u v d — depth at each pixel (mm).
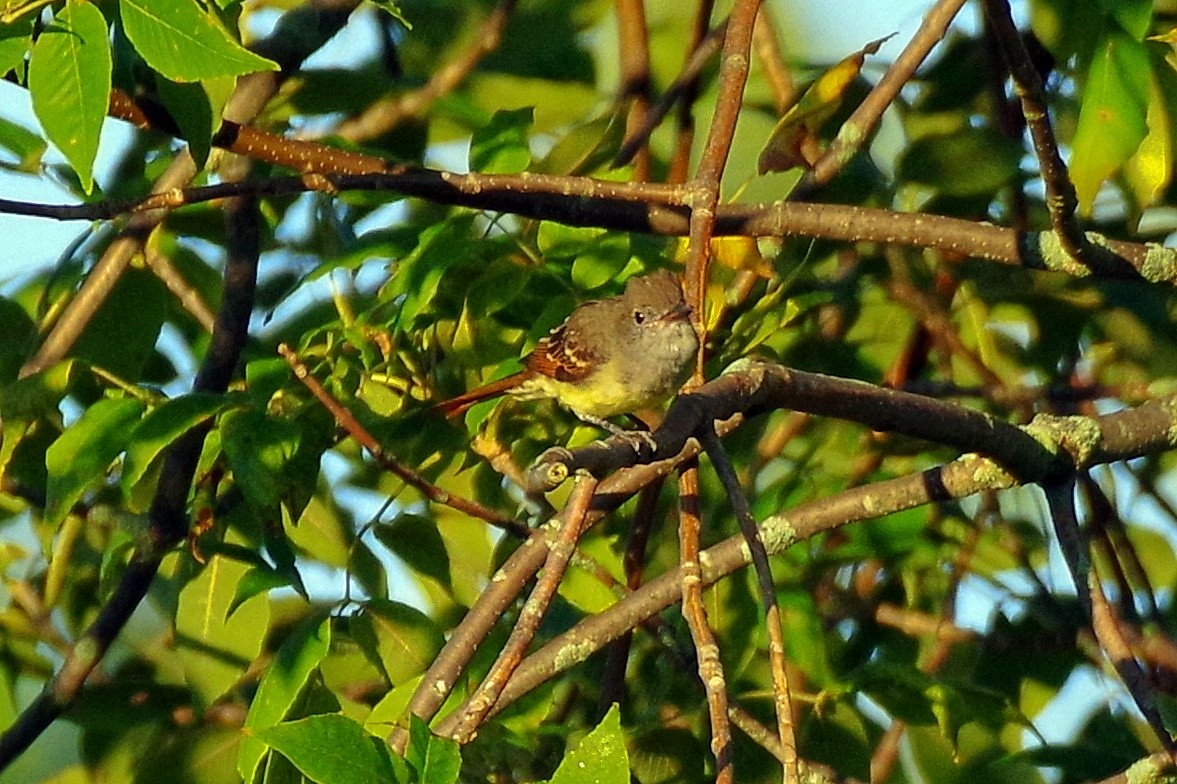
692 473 7664
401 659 10062
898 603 12492
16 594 12414
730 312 11570
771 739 9547
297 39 12406
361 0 12516
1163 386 12242
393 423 10945
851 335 12656
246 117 12234
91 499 12250
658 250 11859
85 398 11906
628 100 13289
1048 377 12781
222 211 12625
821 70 13070
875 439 12312
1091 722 11180
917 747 11375
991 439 9273
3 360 12211
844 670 11750
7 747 11445
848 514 9719
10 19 6762
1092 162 10188
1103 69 10211
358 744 5648
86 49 6742
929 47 10930
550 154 12352
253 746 8344
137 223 11859
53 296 12023
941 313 12445
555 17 14172
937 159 11891
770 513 11102
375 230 11047
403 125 13172
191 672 10875
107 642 11492
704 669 6688
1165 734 8734
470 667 10469
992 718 10359
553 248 10867
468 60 13156
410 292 10078
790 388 8125
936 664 11977
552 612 11672
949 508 12477
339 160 10156
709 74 13828
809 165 11562
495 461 11125
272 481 9555
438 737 5746
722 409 7547
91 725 11492
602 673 11555
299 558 11961
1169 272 10148
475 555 11727
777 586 10852
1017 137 12484
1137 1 9680
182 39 6766
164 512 11375
